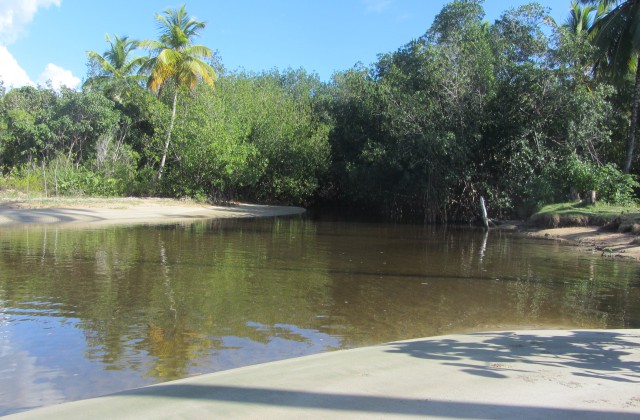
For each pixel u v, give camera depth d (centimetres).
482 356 421
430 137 2384
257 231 1769
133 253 1102
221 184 2889
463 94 2433
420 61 2650
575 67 2230
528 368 382
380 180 2928
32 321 569
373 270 998
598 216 1756
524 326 617
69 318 586
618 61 2205
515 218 2495
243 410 291
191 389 334
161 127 2925
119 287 757
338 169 3397
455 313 673
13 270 869
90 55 3294
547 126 2384
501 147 2498
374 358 417
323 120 3753
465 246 1470
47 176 2486
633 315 673
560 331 543
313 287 813
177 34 2811
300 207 3616
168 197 2870
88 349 481
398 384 342
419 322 624
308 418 277
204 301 691
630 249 1315
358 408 293
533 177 2325
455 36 2588
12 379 404
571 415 282
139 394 325
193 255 1110
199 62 2833
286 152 3294
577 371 373
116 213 2084
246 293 750
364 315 650
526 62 2325
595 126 2320
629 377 359
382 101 2777
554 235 1767
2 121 2711
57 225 1661
